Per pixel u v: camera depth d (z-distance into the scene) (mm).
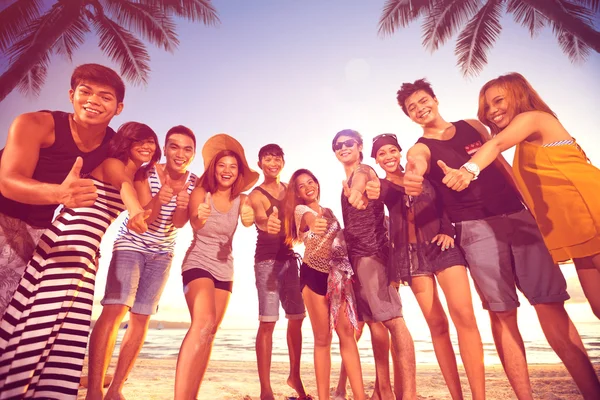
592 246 2057
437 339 2438
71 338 2008
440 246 2447
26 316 1880
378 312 2539
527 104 2412
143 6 6242
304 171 3078
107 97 2154
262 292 3080
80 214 2045
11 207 1982
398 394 2658
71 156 2168
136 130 2496
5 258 1943
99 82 2141
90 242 2039
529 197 2271
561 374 3598
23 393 1819
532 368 3965
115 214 2217
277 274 3121
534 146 2234
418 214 2557
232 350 6609
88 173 2211
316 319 2582
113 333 2570
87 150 2232
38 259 1956
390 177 2887
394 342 2514
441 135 2725
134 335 2779
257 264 3186
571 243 2113
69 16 6238
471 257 2422
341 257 2664
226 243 2795
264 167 3516
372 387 3465
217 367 4559
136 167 2570
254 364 4844
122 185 2113
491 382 3471
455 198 2508
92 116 2125
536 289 2295
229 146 3314
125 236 2793
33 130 2025
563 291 2271
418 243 2512
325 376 2512
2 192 1858
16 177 1848
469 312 2320
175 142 3207
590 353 4328
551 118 2238
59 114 2170
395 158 2902
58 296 1923
